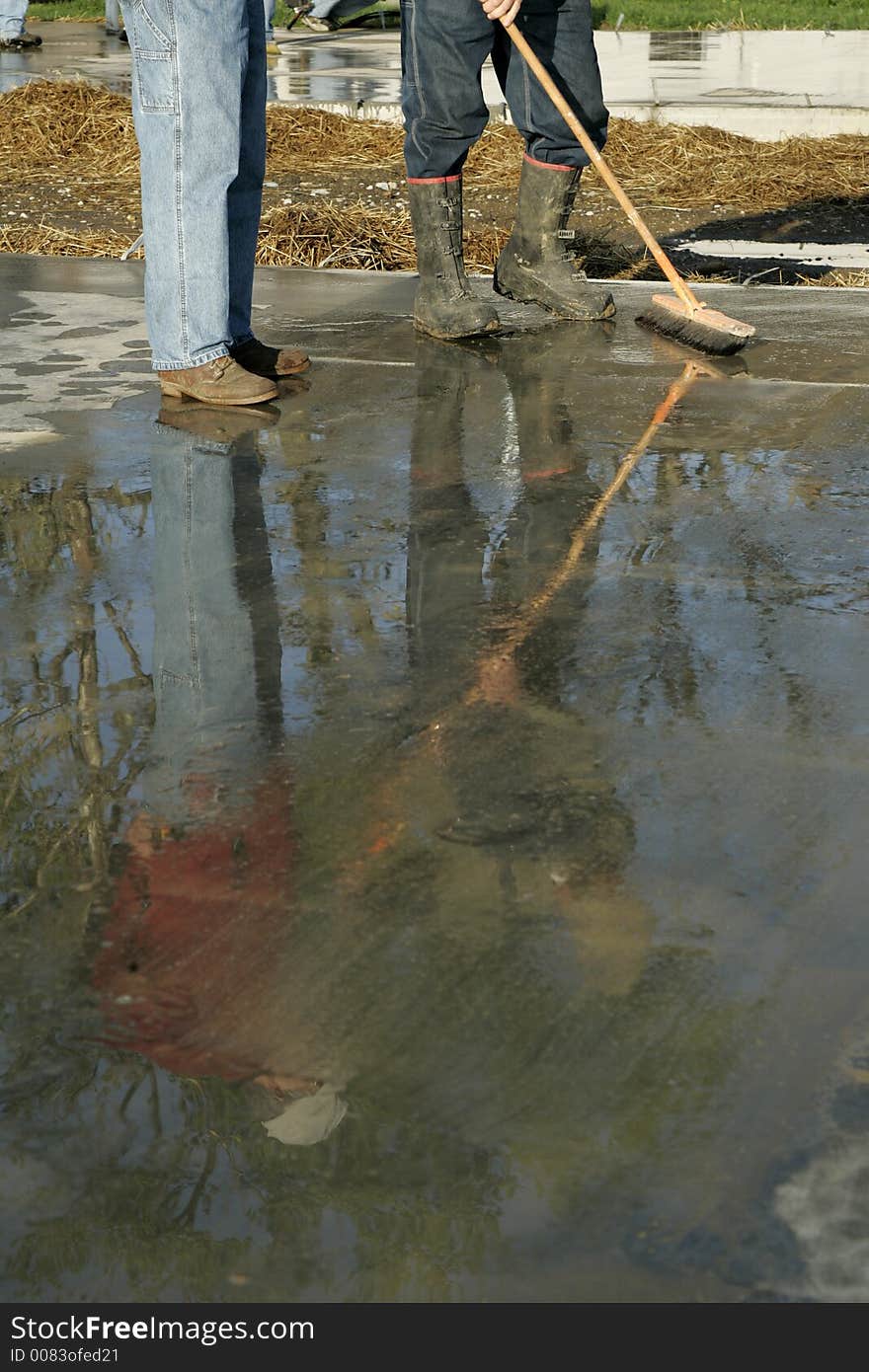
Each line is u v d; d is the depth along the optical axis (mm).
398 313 4449
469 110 3953
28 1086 1258
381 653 2119
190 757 1822
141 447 3121
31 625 2219
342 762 1811
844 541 2541
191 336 3412
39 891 1537
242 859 1597
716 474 2906
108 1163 1180
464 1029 1322
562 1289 1077
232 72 3303
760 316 4367
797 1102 1231
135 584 2377
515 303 4582
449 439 3160
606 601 2295
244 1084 1260
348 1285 1085
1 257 5180
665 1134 1198
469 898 1521
